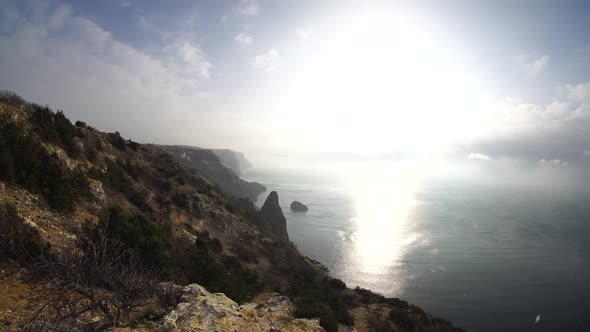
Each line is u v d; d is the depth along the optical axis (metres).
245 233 50.91
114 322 9.25
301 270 49.06
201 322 10.80
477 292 70.38
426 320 37.50
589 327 57.03
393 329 29.22
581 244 112.62
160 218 32.56
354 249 102.19
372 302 41.44
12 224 12.74
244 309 13.04
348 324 23.28
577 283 76.88
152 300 12.05
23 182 17.70
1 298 9.40
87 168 28.92
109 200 27.45
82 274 9.82
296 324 12.84
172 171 56.09
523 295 69.44
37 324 8.69
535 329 55.81
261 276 37.38
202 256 24.70
